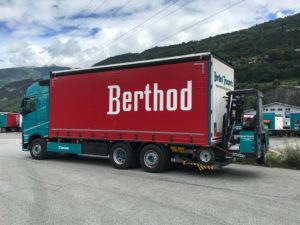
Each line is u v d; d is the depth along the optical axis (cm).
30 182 946
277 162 1334
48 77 1448
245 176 1075
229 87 1166
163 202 727
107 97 1235
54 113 1399
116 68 1216
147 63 1135
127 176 1055
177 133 1062
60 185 905
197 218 611
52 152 1463
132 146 1199
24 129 1528
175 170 1179
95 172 1133
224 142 1063
